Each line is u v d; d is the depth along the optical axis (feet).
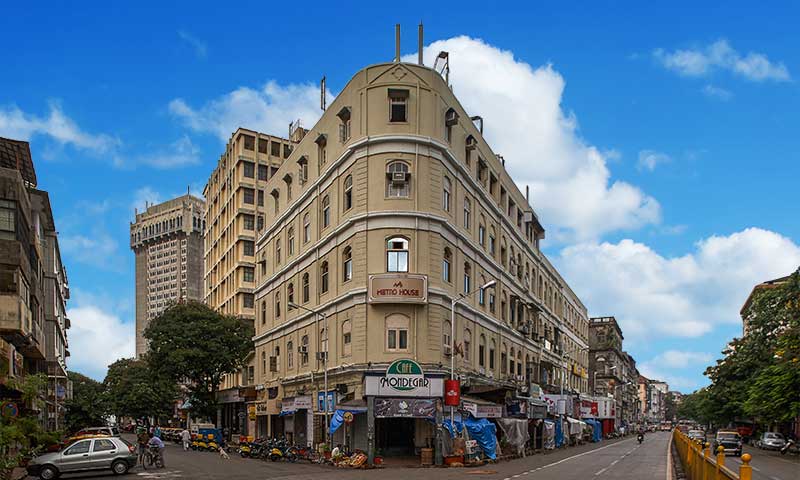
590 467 100.73
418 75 115.96
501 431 126.62
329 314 125.80
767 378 144.05
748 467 34.14
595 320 402.11
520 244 175.42
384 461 104.73
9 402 85.46
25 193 123.03
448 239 119.44
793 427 204.23
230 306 252.83
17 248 109.19
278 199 167.53
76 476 88.28
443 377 104.01
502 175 159.84
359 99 117.50
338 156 124.67
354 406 104.53
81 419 240.73
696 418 486.79
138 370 248.73
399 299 108.47
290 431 143.84
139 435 108.27
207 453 141.38
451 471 91.76
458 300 115.34
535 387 169.27
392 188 113.60
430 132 115.24
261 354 176.45
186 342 192.75
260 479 80.43
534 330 183.01
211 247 293.02
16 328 107.96
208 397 201.87
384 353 109.40
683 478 79.56
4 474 75.05
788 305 160.76
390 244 112.16
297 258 145.28
